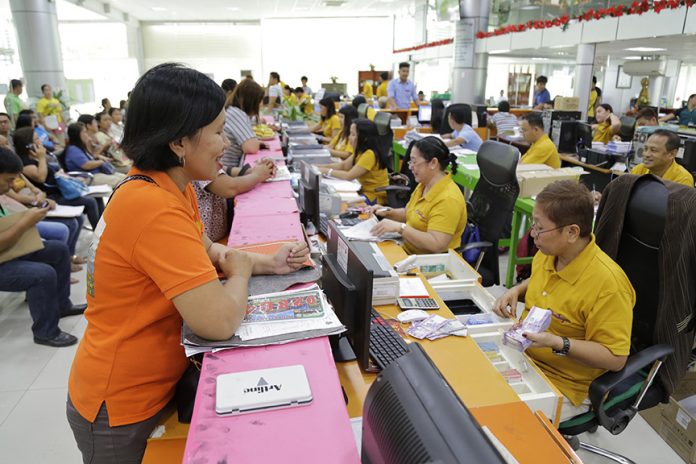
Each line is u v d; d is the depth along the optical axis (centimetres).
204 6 1390
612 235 186
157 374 103
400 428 65
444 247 251
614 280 160
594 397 157
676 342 170
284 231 170
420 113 839
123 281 95
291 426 80
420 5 1420
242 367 93
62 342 295
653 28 620
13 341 300
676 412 207
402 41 1653
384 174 425
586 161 532
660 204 171
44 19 907
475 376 136
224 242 228
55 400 246
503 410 123
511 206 271
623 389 174
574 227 160
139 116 92
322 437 78
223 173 221
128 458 107
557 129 595
